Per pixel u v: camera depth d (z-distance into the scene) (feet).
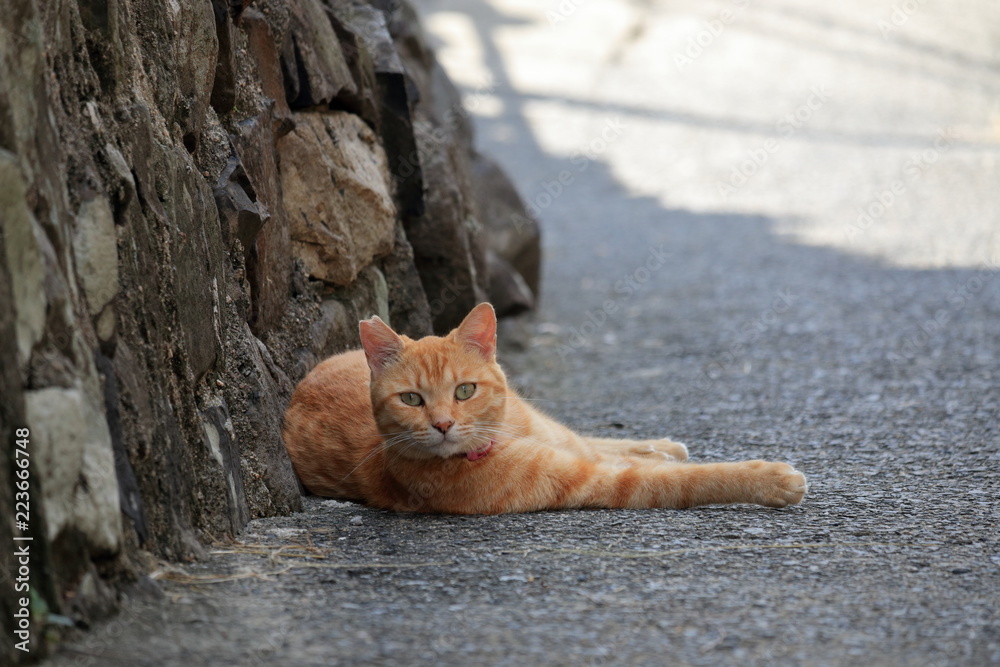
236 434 24.93
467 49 150.10
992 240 71.87
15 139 16.22
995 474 28.86
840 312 57.82
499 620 18.30
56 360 16.88
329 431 28.48
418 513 26.35
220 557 21.35
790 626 17.97
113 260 19.33
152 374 20.66
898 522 24.18
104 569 18.12
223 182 26.30
